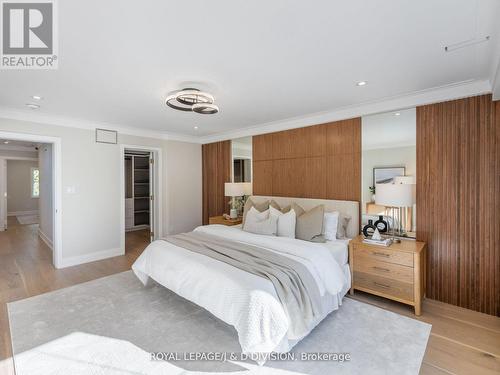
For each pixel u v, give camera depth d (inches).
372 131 131.3
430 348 80.5
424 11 59.3
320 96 117.7
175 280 97.0
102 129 172.7
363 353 77.7
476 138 102.3
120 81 98.9
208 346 81.0
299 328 76.2
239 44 73.6
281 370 71.1
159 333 87.6
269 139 177.2
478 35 69.2
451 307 106.3
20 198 373.7
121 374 69.3
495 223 99.0
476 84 100.3
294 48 76.1
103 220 174.2
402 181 121.5
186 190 222.1
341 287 97.4
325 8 58.1
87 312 101.3
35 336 85.4
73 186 160.4
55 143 153.3
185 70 90.0
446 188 109.4
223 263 92.0
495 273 99.3
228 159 207.3
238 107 134.8
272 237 120.1
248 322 70.6
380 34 69.0
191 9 57.9
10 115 137.3
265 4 56.4
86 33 67.4
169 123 170.7
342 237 131.3
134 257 177.3
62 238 156.2
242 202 195.9
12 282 132.3
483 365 73.0
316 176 153.7
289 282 80.4
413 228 118.5
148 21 62.4
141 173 285.6
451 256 108.7
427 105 114.2
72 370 70.5
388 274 106.7
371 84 103.9
